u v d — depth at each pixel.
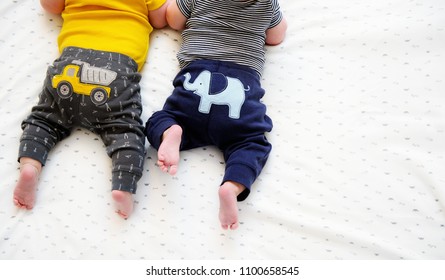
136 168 1.03
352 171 1.11
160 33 1.33
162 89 1.22
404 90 1.22
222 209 1.00
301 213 1.06
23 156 1.04
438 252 1.01
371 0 1.38
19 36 1.27
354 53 1.29
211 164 1.12
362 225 1.04
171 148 1.03
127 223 1.03
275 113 1.21
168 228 1.03
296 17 1.36
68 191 1.06
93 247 1.00
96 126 1.11
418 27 1.30
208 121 1.09
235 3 1.19
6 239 0.99
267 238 1.03
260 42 1.22
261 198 1.08
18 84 1.20
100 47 1.17
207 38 1.20
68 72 1.09
